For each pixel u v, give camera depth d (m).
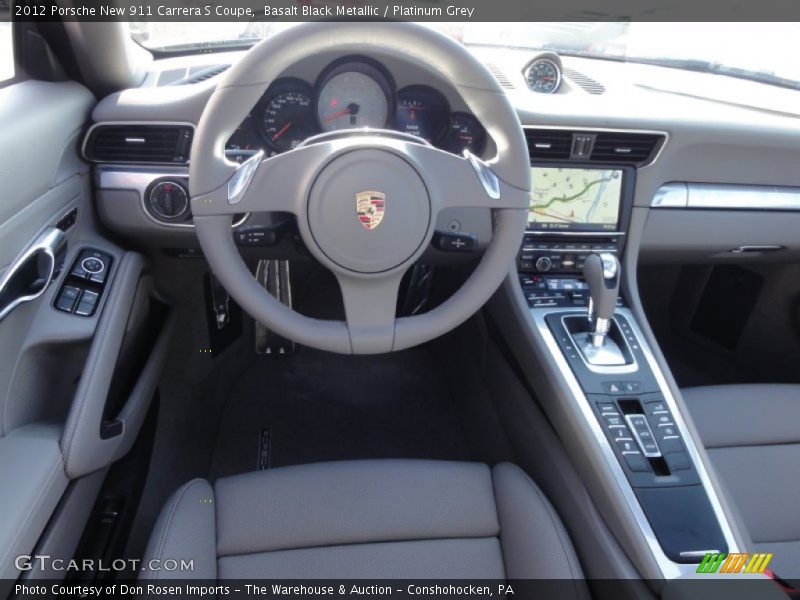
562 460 1.24
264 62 0.92
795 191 1.51
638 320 1.37
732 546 1.03
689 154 1.42
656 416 1.18
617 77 1.76
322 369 2.09
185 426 1.61
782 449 1.35
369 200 0.96
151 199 1.27
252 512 1.08
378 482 1.13
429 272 1.89
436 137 1.29
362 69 1.20
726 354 2.06
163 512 1.06
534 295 1.39
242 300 1.04
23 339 1.02
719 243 1.54
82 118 1.21
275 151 1.26
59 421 1.14
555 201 1.41
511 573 1.04
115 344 1.15
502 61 1.73
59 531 1.00
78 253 1.20
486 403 1.67
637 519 1.05
